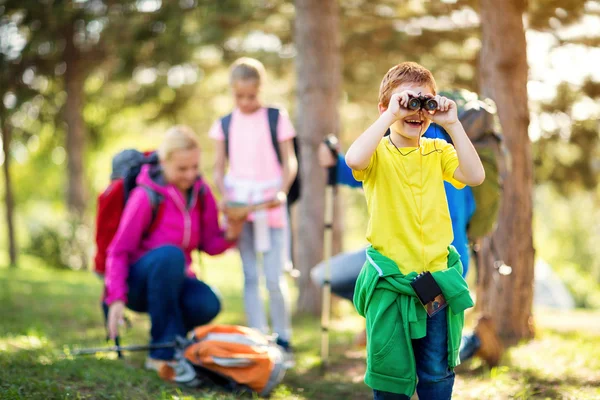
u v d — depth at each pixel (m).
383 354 2.89
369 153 2.83
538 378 4.42
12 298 7.96
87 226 15.46
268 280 5.14
